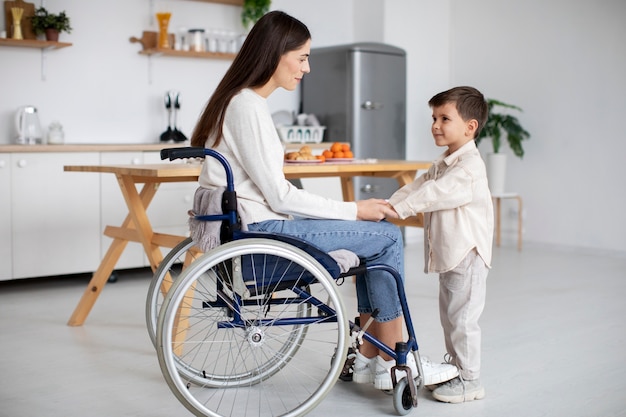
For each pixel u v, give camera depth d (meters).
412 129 6.38
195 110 5.52
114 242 3.42
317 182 5.28
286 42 2.17
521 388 2.53
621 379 2.63
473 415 2.27
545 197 6.02
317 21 6.13
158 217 4.71
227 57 5.42
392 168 3.51
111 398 2.46
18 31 4.67
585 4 5.66
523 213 6.18
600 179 5.65
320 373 2.69
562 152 5.89
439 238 2.33
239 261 2.07
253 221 2.14
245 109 2.12
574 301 3.97
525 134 5.92
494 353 2.96
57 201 4.44
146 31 5.23
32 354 2.98
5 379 2.66
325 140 5.90
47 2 4.87
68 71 4.99
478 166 2.32
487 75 6.38
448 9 6.59
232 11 5.63
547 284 4.45
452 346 2.42
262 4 5.51
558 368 2.76
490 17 6.31
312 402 2.10
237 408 2.34
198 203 2.19
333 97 5.81
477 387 2.40
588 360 2.87
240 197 2.15
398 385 2.23
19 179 4.32
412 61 6.33
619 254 5.55
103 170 3.13
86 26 5.04
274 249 2.03
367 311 2.43
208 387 2.54
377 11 6.14
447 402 2.39
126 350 3.04
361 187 5.62
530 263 5.22
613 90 5.52
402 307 2.27
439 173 2.41
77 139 5.05
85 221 4.53
